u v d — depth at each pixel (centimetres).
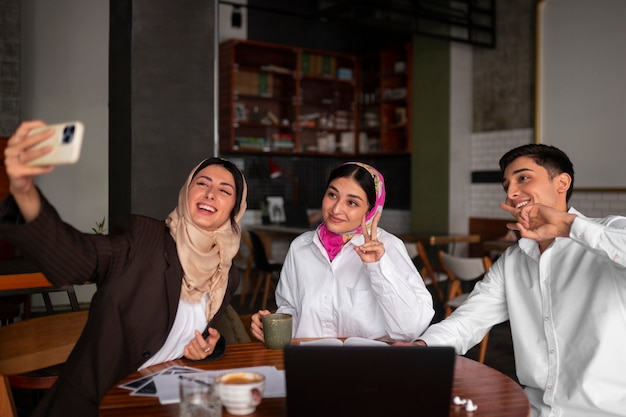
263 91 825
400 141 852
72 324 211
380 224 888
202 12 345
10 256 504
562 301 176
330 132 891
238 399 132
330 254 222
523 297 188
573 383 169
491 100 742
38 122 129
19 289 316
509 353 469
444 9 692
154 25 333
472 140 764
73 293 333
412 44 800
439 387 114
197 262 187
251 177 825
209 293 195
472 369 171
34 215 147
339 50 888
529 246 185
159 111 335
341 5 646
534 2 692
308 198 877
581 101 644
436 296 570
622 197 611
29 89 611
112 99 354
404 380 114
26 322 201
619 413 163
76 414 167
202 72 346
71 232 163
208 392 129
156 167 334
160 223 194
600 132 628
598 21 628
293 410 115
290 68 846
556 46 666
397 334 200
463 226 761
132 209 330
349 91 898
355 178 214
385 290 193
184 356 181
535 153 180
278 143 829
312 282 224
